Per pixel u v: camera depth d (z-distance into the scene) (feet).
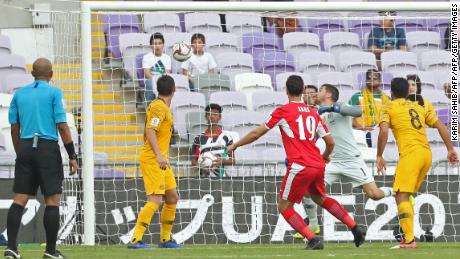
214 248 122.11
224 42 198.70
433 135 172.55
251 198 143.74
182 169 146.82
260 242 142.72
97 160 148.56
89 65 139.54
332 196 145.07
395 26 194.59
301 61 193.26
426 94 180.14
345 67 193.47
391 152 163.84
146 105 166.50
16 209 96.89
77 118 147.43
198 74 179.73
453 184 146.51
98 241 140.97
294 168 108.88
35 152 96.17
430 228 145.89
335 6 145.79
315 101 151.43
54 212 96.53
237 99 172.76
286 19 204.13
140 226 121.70
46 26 205.67
